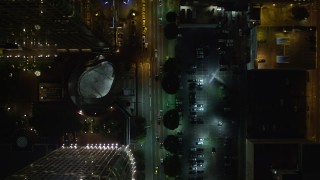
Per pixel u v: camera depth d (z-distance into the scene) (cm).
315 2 10444
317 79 10681
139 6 10788
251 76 10538
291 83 10588
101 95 10819
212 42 10712
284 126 10581
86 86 10819
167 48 10756
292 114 10606
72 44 9862
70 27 7456
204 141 10806
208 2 10531
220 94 10750
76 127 10931
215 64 10731
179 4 10612
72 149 10488
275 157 9956
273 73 10538
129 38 10750
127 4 10750
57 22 6956
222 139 10806
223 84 10756
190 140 10812
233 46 10688
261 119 10544
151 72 10825
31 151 11144
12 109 11131
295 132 10612
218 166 10806
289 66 10238
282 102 10544
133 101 10762
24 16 6456
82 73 10756
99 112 10775
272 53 10244
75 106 10881
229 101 10762
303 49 10269
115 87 10700
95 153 10088
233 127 10800
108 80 10825
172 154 10712
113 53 10631
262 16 10306
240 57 10681
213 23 10512
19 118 11150
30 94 11062
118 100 10756
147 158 10862
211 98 10781
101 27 9106
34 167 8844
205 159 10819
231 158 10788
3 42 9112
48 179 7875
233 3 10394
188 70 10725
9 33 8019
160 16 10756
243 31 10625
